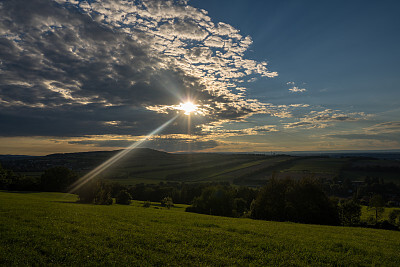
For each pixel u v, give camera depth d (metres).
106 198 70.62
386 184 113.75
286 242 17.69
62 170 115.25
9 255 11.05
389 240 23.39
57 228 16.42
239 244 16.11
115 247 13.55
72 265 10.77
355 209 54.50
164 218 27.98
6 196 49.44
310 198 47.69
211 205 63.25
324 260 13.94
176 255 12.94
